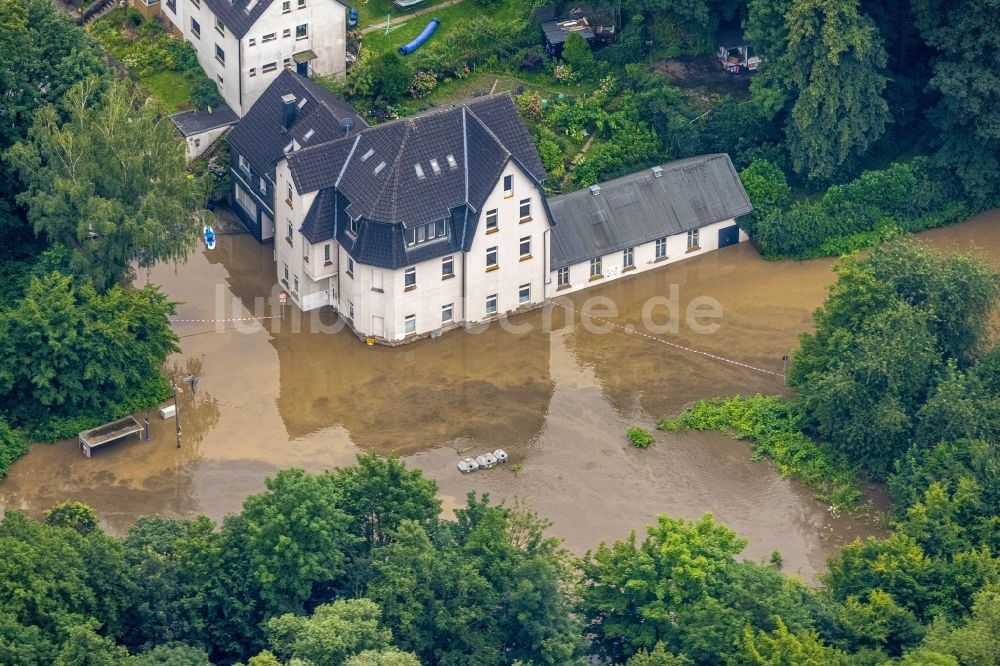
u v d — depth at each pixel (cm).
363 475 16025
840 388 17950
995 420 17575
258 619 15475
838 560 16475
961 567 16025
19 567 14775
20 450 18238
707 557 15525
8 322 18362
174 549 15650
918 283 18438
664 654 14762
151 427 18712
